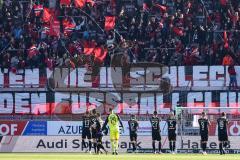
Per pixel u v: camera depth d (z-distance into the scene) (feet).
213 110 279.08
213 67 297.33
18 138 278.46
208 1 339.77
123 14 334.03
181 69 297.53
